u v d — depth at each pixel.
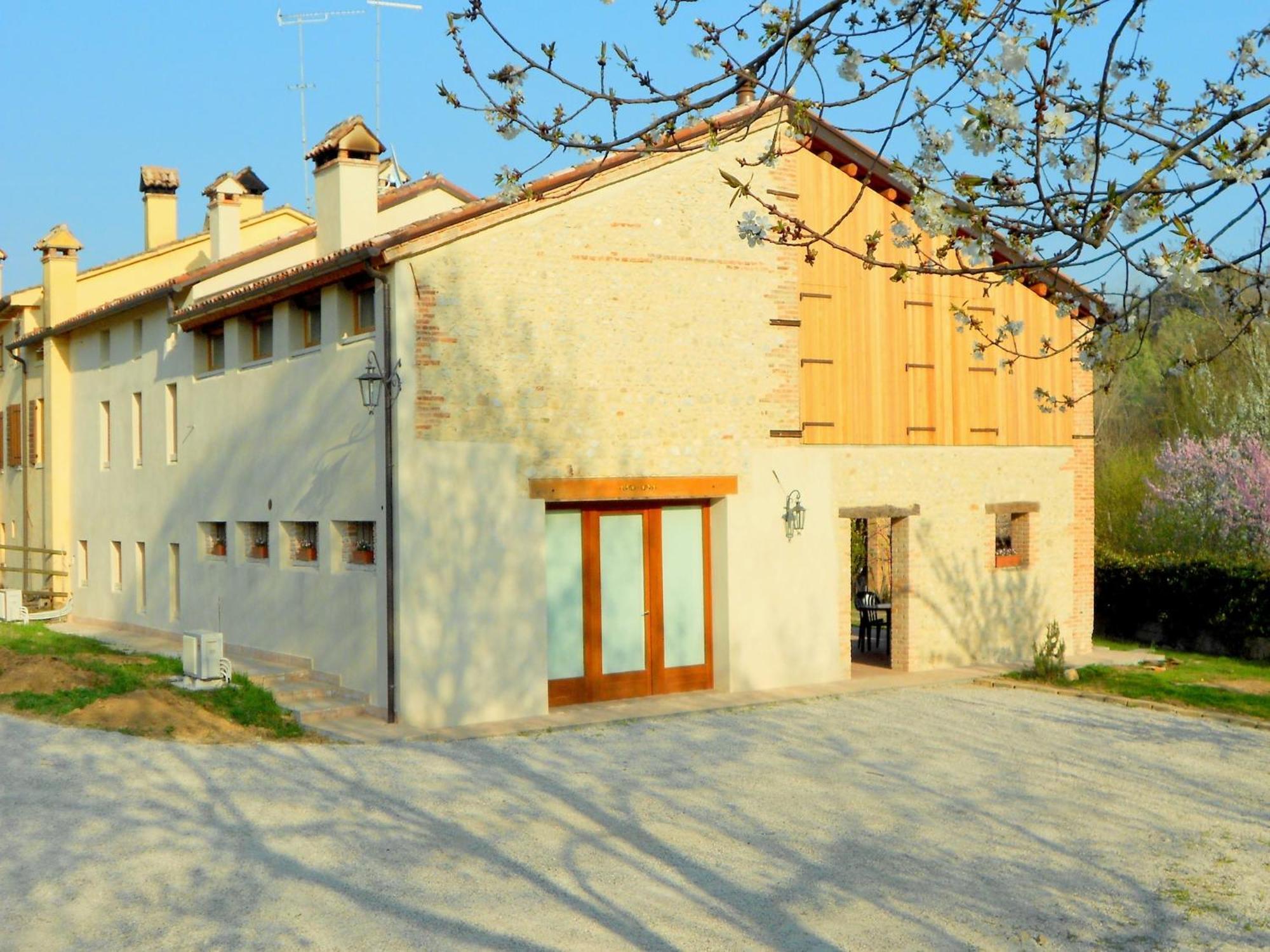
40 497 28.64
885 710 17.03
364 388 16.22
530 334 16.36
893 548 20.06
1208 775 13.59
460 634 15.80
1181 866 10.43
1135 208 5.18
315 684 17.36
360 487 16.50
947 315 20.19
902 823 11.66
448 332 15.78
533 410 16.38
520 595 16.23
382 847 10.74
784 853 10.70
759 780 13.20
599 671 17.39
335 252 18.81
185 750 14.09
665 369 17.42
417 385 15.56
